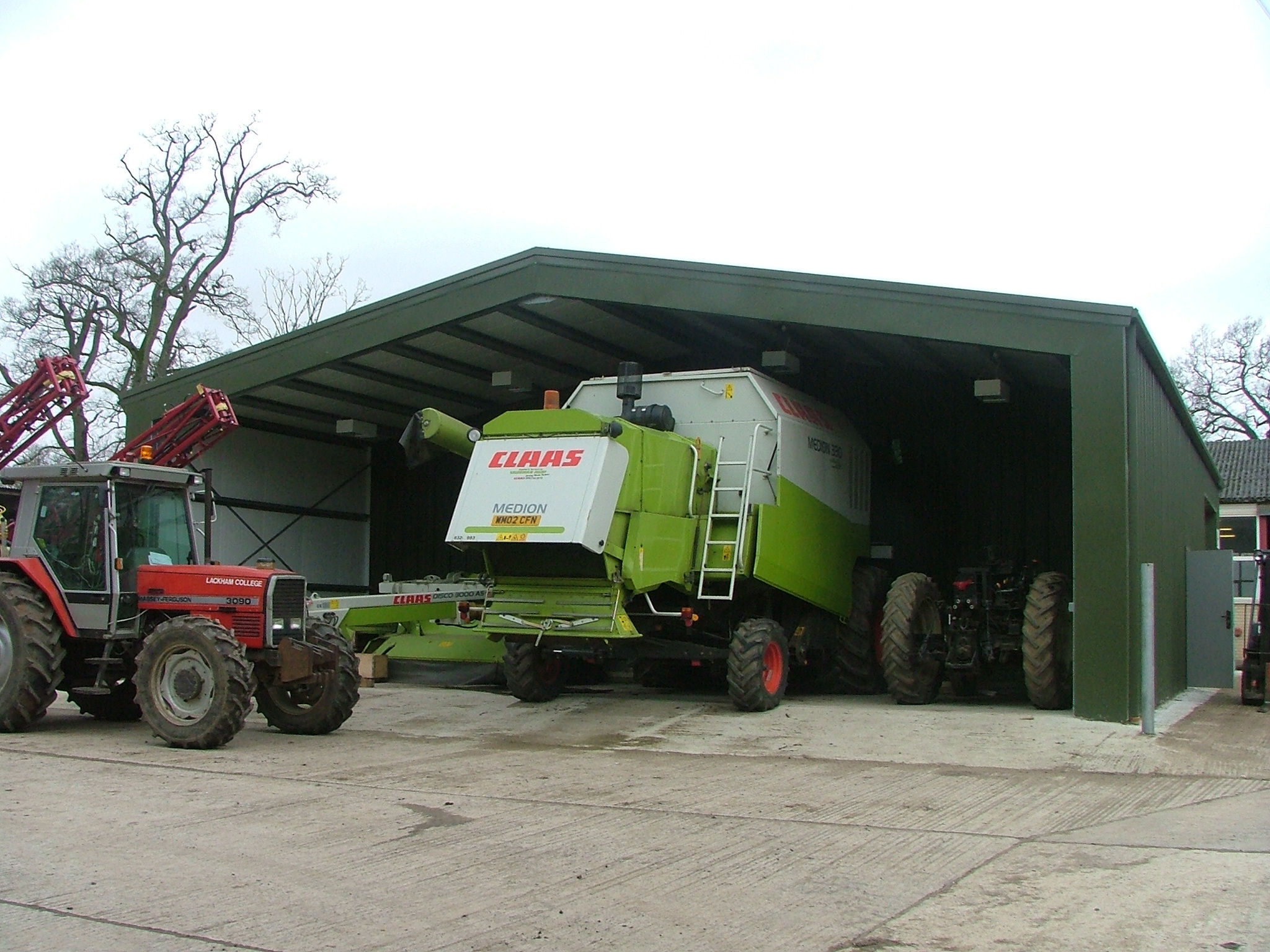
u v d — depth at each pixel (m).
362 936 4.58
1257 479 27.25
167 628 9.09
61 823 6.38
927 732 10.06
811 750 9.27
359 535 19.75
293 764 8.42
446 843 6.03
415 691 13.68
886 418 15.88
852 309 11.70
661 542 11.34
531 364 16.17
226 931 4.62
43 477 9.75
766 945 4.51
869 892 5.19
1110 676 10.56
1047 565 15.27
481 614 11.59
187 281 29.14
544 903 5.01
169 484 10.16
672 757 8.98
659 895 5.13
